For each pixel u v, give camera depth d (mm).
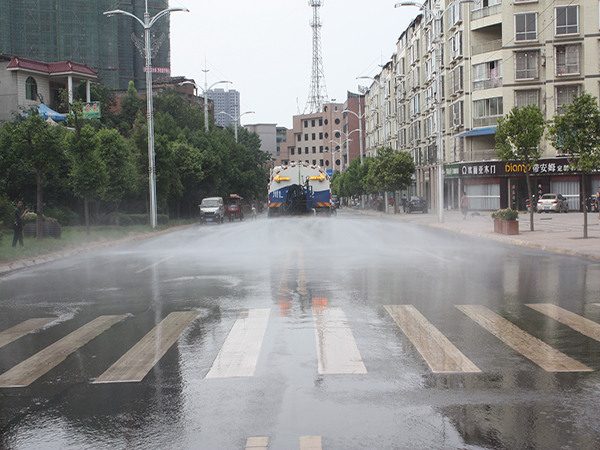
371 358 6105
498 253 17250
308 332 7332
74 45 77125
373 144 103500
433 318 8102
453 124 56312
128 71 92188
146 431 4328
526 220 34938
